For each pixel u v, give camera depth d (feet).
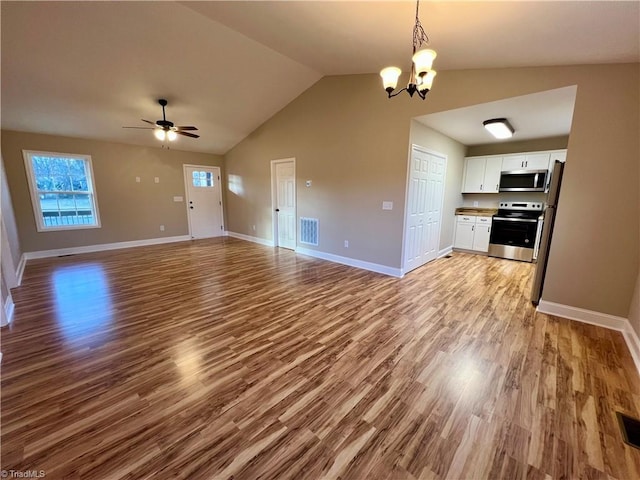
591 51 7.33
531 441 4.75
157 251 19.26
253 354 7.20
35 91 12.91
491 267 15.35
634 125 7.75
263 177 20.80
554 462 4.39
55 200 17.66
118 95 14.24
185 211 23.57
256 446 4.63
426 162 14.26
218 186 25.26
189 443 4.67
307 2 7.81
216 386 6.03
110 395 5.74
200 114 17.33
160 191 22.00
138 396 5.72
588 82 8.21
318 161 16.42
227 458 4.42
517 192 17.83
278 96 16.60
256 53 12.34
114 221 19.97
